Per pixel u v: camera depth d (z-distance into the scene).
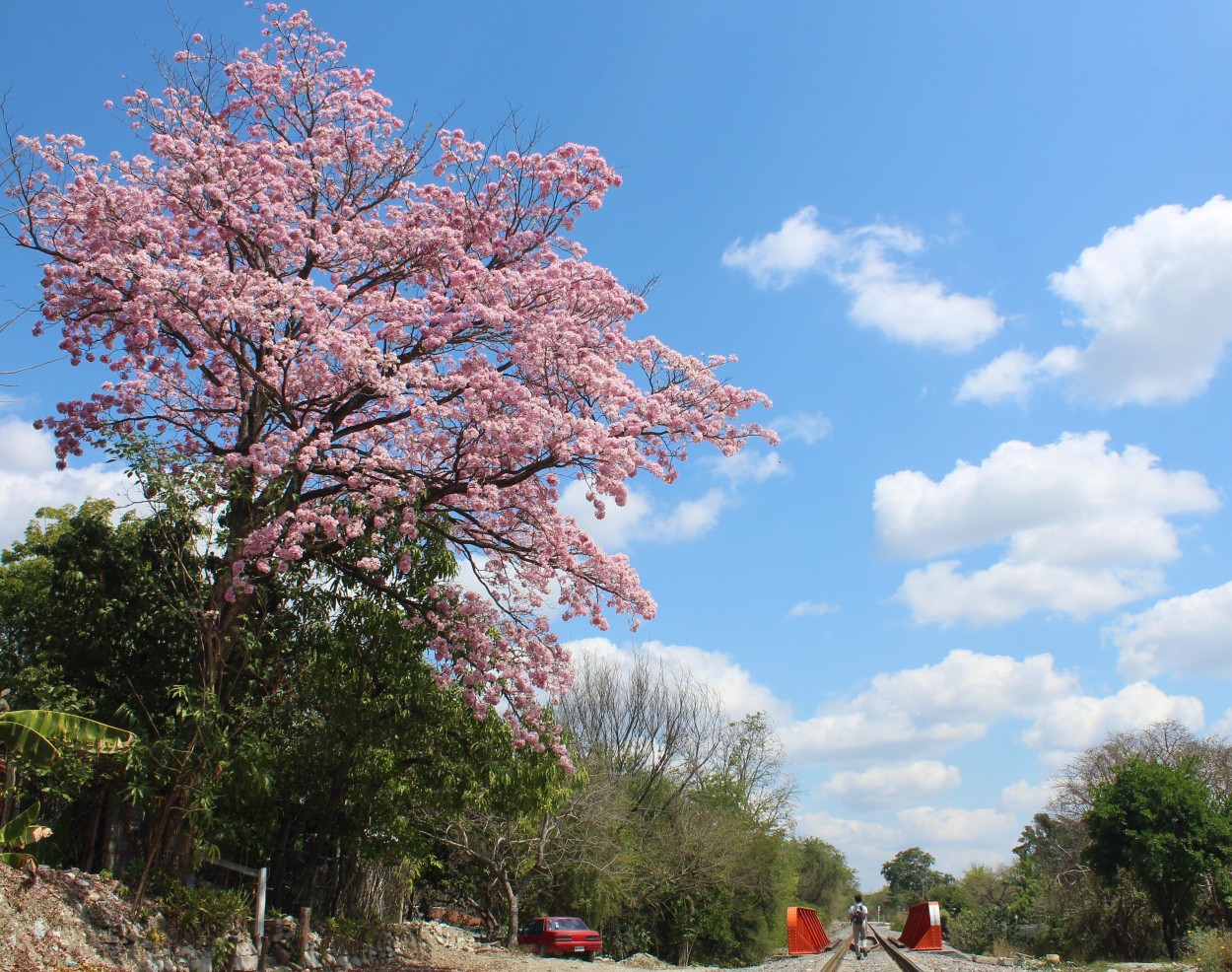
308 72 17.28
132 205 15.25
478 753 16.53
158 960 11.62
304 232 16.25
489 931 26.52
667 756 39.09
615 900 30.02
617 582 15.59
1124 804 32.31
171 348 16.39
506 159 16.97
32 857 10.93
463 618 15.48
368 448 15.49
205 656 13.95
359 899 19.66
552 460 14.90
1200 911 32.22
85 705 14.63
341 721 16.06
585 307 16.50
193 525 14.02
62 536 15.64
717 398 16.14
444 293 16.20
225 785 14.09
